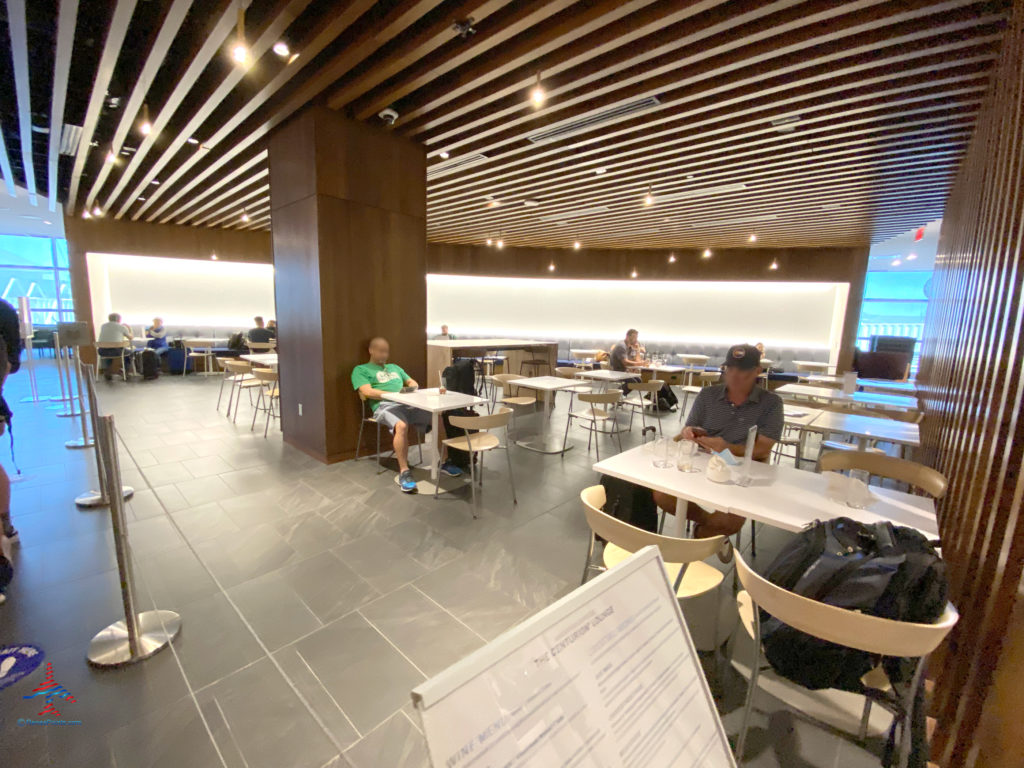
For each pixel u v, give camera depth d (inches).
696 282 401.4
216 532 107.0
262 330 329.4
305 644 71.7
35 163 224.1
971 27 96.4
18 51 116.2
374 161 153.6
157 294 382.0
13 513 111.8
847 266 338.3
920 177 180.7
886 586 44.2
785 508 65.2
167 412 228.4
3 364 94.0
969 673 56.0
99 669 65.1
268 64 120.9
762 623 56.5
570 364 367.9
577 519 120.3
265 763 52.5
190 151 189.8
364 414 161.0
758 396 95.7
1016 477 56.8
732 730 59.9
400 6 93.7
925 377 207.9
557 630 25.5
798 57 108.0
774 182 194.9
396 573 92.2
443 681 20.3
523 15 94.3
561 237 348.5
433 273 388.5
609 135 153.9
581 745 23.7
